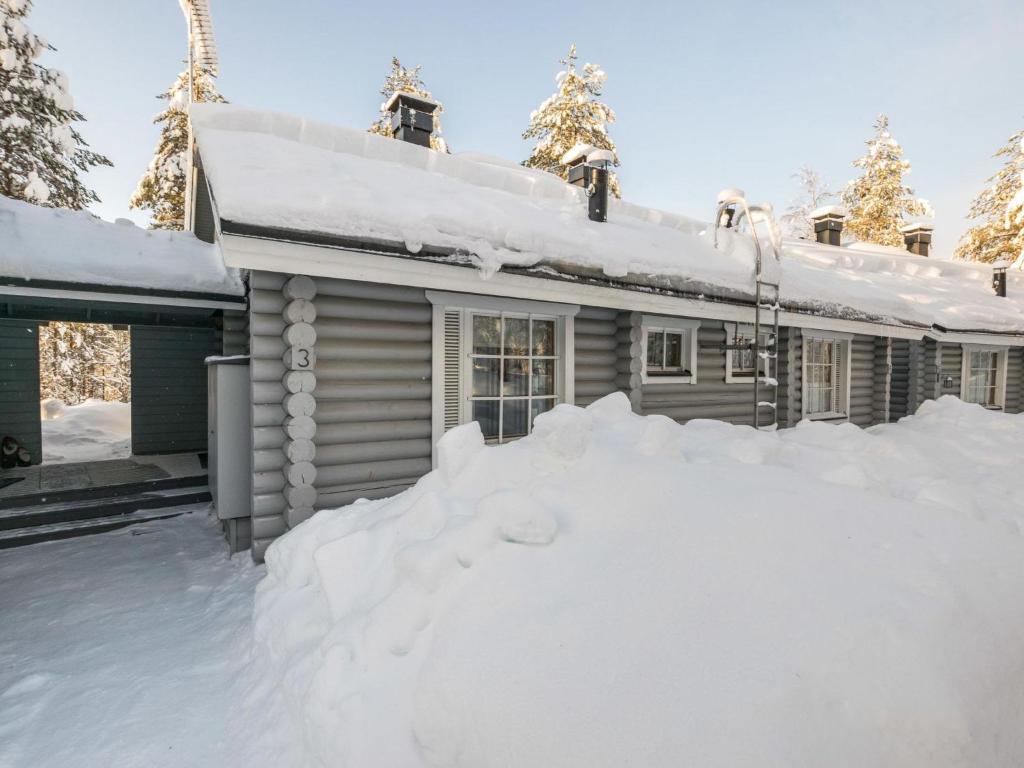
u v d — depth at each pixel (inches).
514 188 293.7
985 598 76.1
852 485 127.1
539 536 92.0
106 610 140.5
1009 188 840.9
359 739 74.7
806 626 68.1
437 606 86.6
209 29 550.6
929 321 359.9
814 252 469.7
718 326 294.4
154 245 241.4
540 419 125.3
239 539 183.9
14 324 315.3
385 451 185.5
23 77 507.2
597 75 799.1
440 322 194.1
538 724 63.1
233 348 242.8
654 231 305.1
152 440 353.7
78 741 88.7
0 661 115.6
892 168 967.6
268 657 105.9
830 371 360.5
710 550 83.9
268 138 219.8
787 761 54.3
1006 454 222.2
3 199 229.1
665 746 57.4
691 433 169.3
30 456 315.9
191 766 82.7
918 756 57.6
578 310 226.5
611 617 74.2
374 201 170.1
